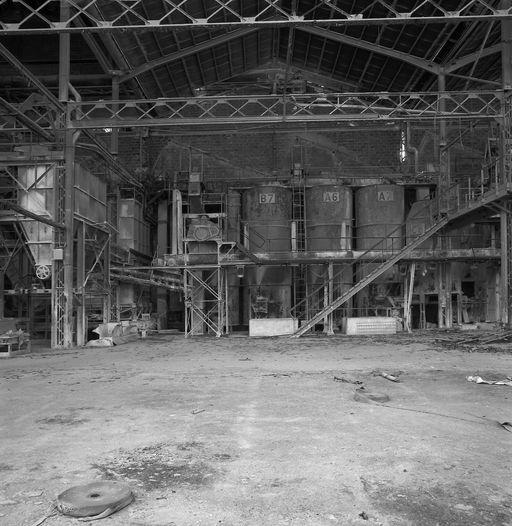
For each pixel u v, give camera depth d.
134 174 31.88
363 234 29.59
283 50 34.69
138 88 31.84
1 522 4.68
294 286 28.84
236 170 34.19
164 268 25.78
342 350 18.72
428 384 11.40
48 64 31.41
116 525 4.61
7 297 27.42
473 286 29.34
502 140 21.72
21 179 22.02
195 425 7.98
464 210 24.34
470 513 4.80
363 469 5.95
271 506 4.97
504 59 22.33
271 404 9.46
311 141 34.47
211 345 21.72
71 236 21.59
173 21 26.38
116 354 18.77
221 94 35.97
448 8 24.53
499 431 7.52
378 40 28.30
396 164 34.03
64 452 6.70
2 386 11.84
